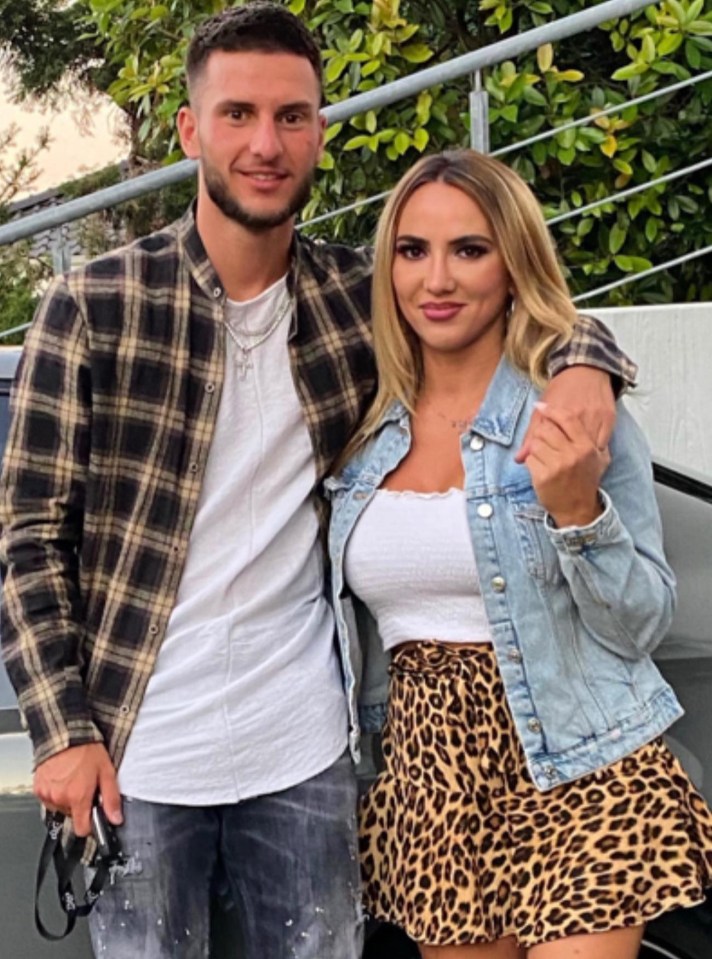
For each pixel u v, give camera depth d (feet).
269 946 7.46
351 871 7.48
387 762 7.67
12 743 7.81
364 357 7.89
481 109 15.60
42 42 49.44
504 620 7.28
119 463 7.30
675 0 17.10
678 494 9.36
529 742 7.23
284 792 7.37
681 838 7.02
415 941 7.44
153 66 19.39
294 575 7.54
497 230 7.45
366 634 7.99
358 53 17.65
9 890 7.73
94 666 7.29
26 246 32.19
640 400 16.31
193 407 7.39
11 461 7.27
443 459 7.61
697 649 8.52
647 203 17.89
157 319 7.35
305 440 7.64
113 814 7.15
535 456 6.89
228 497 7.41
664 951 8.28
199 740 7.23
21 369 7.32
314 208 18.79
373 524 7.54
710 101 17.65
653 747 7.36
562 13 18.45
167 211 36.86
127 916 7.22
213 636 7.32
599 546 7.00
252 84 7.25
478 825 7.27
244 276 7.51
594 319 7.73
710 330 16.03
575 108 17.81
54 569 7.21
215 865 7.52
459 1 19.10
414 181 7.59
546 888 7.02
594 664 7.35
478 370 7.70
